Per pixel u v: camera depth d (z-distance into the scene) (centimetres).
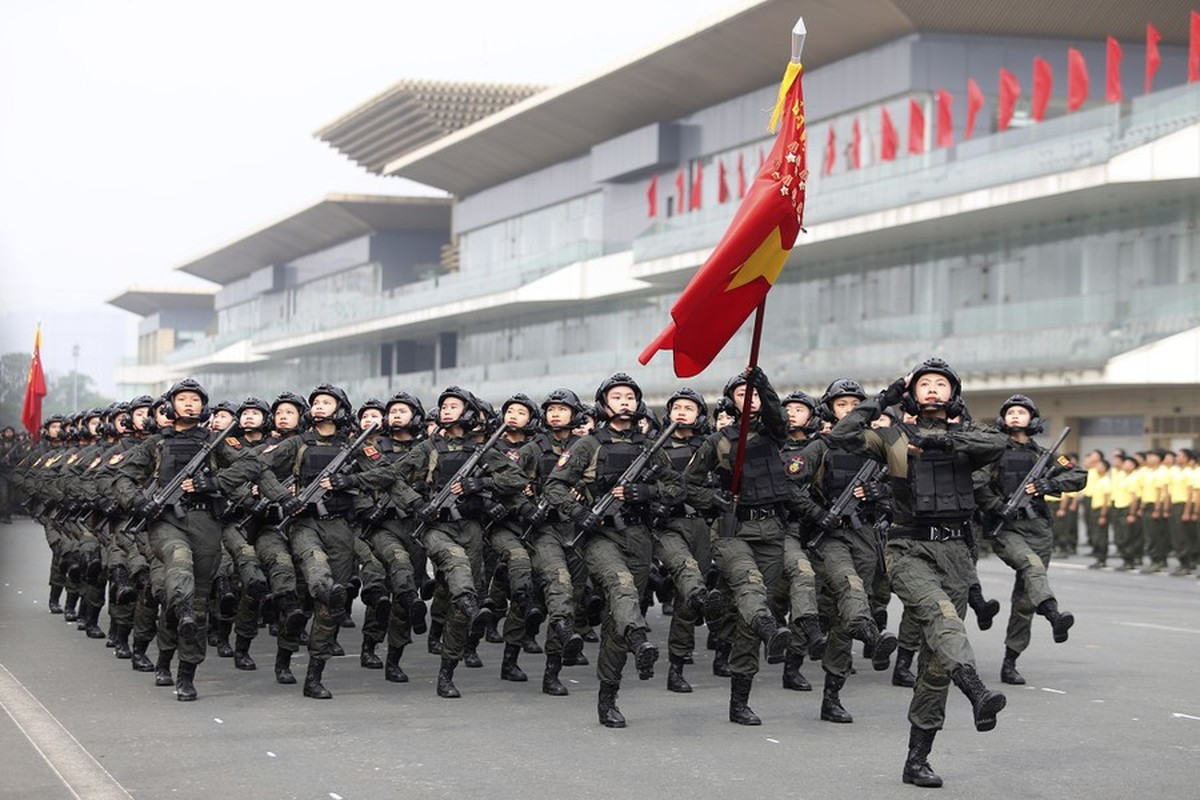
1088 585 2447
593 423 1434
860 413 936
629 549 1132
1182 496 2720
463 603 1184
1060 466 1305
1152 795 870
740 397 1159
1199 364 3400
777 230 1077
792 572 1117
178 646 1178
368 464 1267
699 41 4919
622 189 5947
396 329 7575
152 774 907
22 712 1119
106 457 1512
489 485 1254
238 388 10462
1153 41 3731
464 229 7569
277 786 877
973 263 4212
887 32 4400
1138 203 3716
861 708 1159
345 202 8194
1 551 3006
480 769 927
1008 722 1101
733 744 1010
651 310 5691
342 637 1614
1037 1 4181
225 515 1230
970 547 936
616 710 1080
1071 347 3647
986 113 4381
